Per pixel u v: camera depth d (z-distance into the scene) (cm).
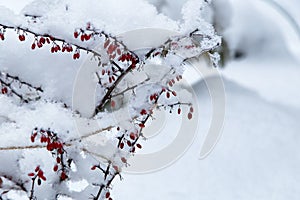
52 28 146
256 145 183
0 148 145
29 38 150
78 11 148
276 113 190
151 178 175
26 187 147
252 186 176
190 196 173
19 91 148
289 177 178
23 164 147
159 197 172
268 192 175
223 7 189
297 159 181
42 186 149
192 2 152
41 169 147
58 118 146
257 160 180
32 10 147
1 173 146
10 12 146
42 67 150
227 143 183
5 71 148
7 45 150
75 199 150
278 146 184
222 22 189
